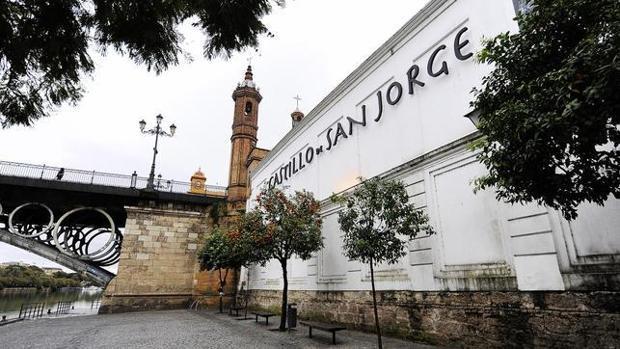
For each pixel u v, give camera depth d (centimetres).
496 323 679
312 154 1580
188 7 380
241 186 2627
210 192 3306
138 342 949
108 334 1123
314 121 1606
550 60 362
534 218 646
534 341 611
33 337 1094
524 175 371
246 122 2891
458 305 764
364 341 873
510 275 671
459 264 782
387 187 779
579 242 579
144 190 2406
